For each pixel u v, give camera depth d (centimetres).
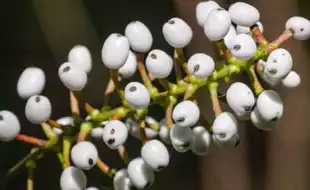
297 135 55
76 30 59
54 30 58
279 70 31
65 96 63
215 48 33
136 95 31
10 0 66
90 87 60
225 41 32
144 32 32
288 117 55
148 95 32
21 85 33
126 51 32
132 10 65
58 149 33
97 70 60
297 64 53
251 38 31
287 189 56
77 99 33
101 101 60
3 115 32
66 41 59
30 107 32
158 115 49
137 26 32
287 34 32
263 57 32
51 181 60
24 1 66
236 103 31
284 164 56
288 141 56
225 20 32
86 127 33
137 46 32
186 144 32
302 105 54
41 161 60
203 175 57
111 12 65
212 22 32
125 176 33
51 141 33
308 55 53
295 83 33
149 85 32
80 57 33
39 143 33
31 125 61
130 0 65
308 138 55
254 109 32
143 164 32
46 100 32
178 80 32
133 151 57
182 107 31
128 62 33
